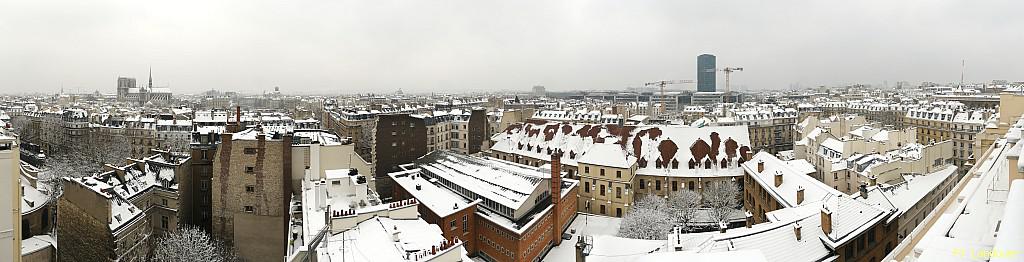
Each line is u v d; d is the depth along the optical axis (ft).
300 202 325.62
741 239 194.49
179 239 306.55
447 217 305.12
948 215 119.65
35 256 320.50
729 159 450.71
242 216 341.82
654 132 483.51
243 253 341.82
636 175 452.35
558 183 350.84
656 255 146.51
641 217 345.92
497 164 411.13
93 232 303.89
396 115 529.86
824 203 228.02
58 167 531.09
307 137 391.24
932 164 409.69
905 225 276.82
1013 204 83.20
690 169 448.65
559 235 354.74
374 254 206.39
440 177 406.21
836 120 624.59
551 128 542.57
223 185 343.67
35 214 354.13
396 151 530.68
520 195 332.80
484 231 327.06
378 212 249.14
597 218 421.18
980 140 356.79
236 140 341.00
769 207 358.84
